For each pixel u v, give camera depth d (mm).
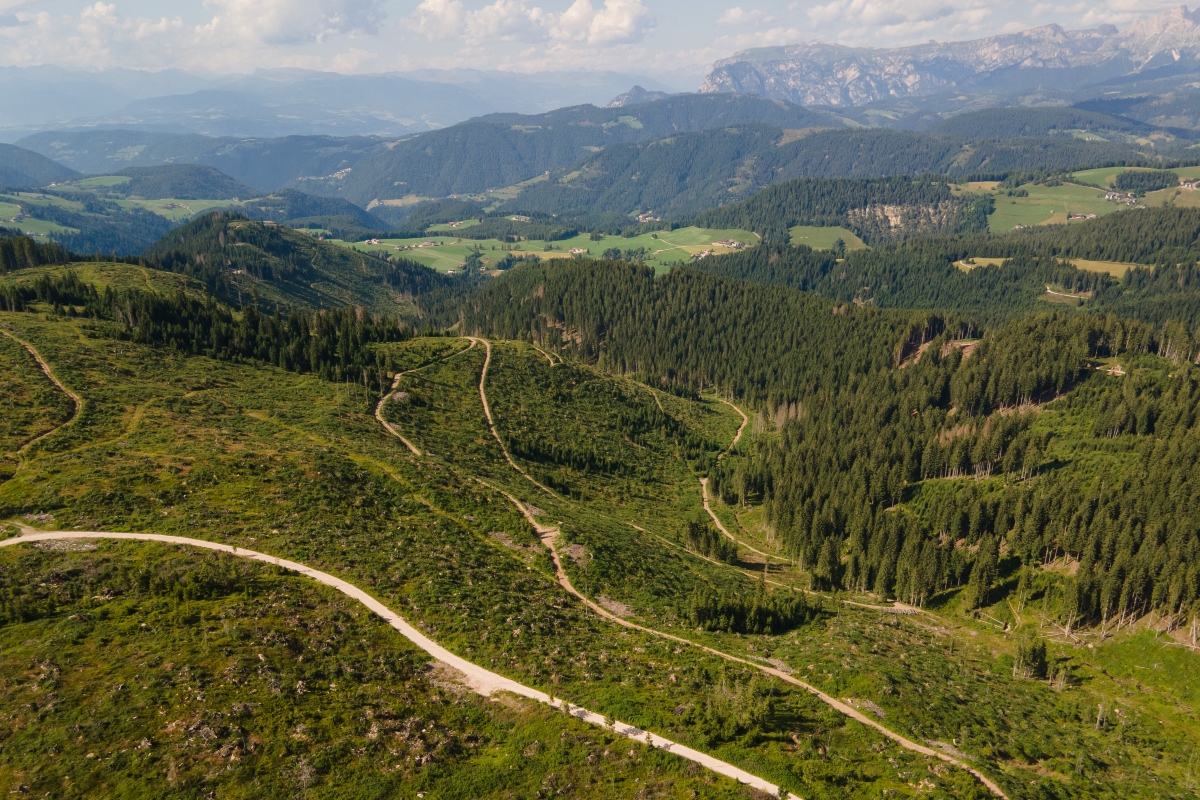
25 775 52156
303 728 60531
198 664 65625
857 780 66000
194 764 54938
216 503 103500
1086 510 136375
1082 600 121812
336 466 125938
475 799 57000
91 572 79750
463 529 119625
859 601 139750
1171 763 85438
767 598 115562
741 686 78000
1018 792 68250
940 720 82500
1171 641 111938
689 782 60938
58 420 123062
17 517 91438
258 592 81250
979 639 124000
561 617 94812
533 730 65562
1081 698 102250
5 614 69875
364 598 86688
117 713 58188
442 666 75688
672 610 109062
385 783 56969
